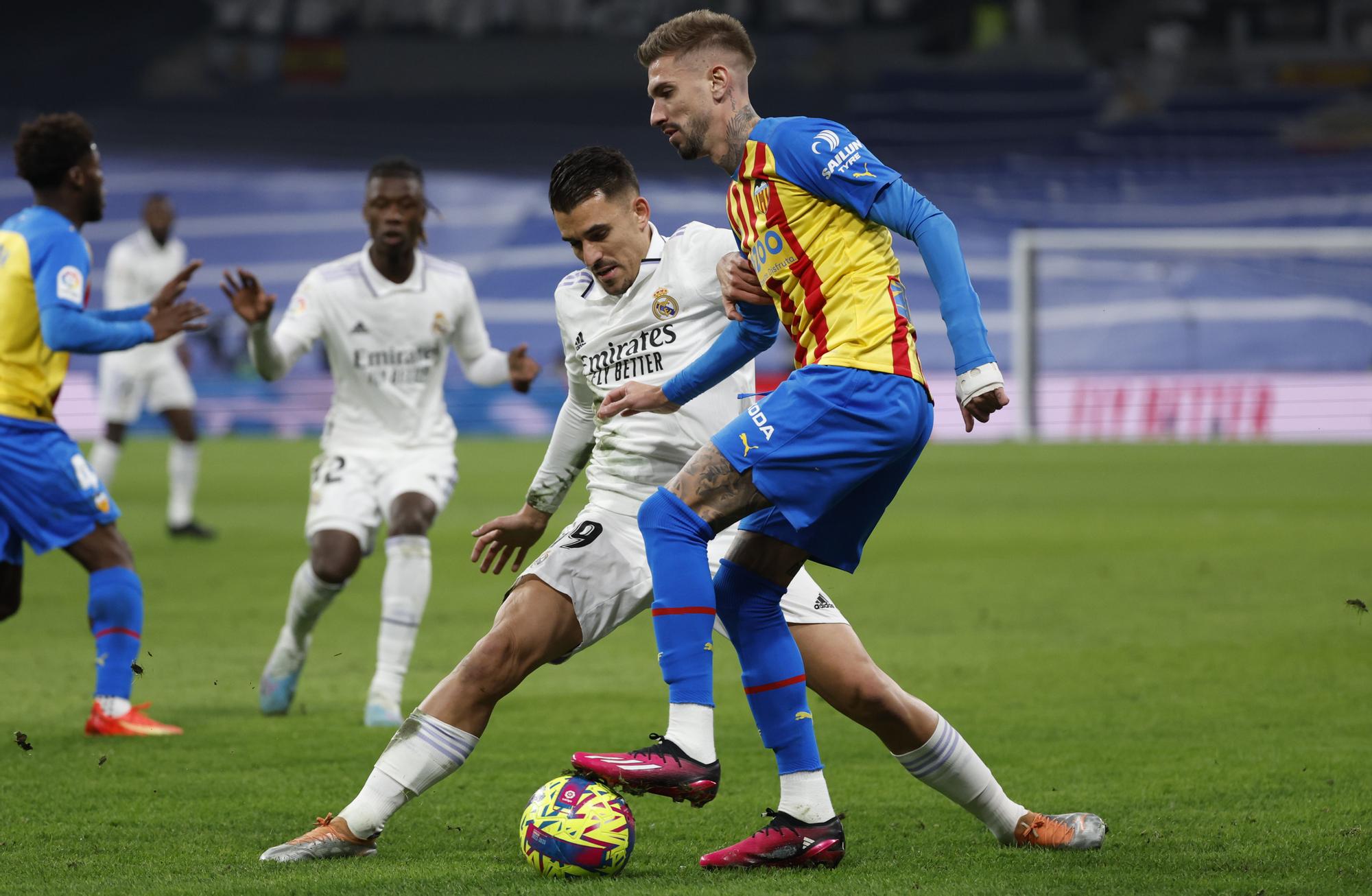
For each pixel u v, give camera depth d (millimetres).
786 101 141250
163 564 40562
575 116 141000
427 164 135000
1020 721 21234
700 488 13305
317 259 125312
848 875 13250
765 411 13305
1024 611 32250
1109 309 120938
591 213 14977
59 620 31812
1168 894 12453
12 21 144000
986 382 12758
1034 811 16031
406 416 23797
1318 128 133500
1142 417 100375
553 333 121062
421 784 14016
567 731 20938
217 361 106500
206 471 74250
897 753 14344
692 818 16031
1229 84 137375
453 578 39469
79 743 20109
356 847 14078
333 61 143875
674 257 15453
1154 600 33594
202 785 17547
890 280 13422
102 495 20844
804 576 14555
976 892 12508
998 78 138625
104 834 15141
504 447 90500
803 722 13766
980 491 63281
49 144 20641
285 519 52906
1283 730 20453
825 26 143375
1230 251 96312
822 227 13305
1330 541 44062
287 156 135000
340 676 25984
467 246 126500
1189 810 15984
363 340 23562
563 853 13109
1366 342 116688
